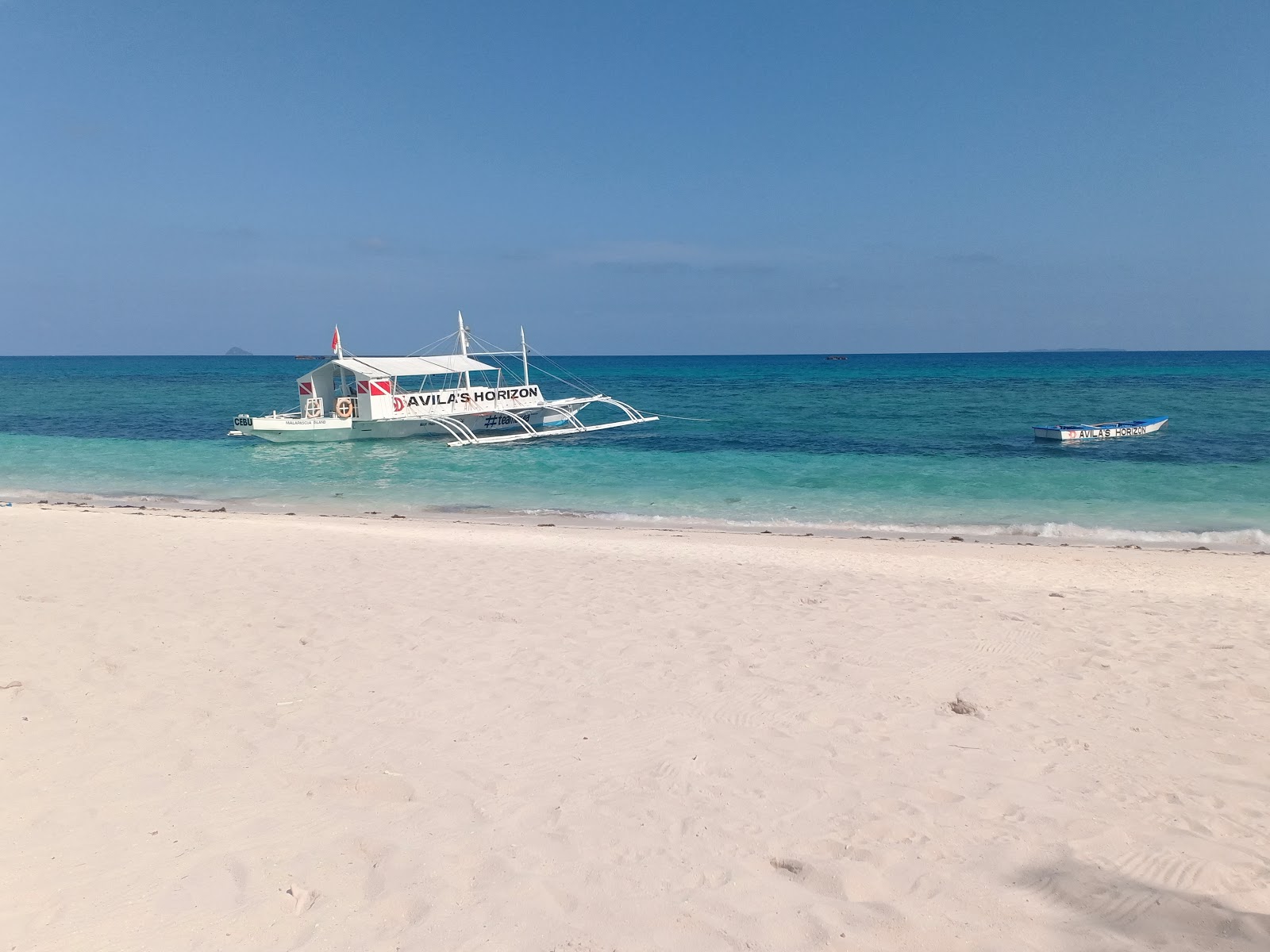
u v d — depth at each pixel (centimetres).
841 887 379
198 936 344
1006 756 531
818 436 3516
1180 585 1128
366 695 628
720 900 367
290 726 569
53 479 2519
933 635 802
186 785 483
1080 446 3034
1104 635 811
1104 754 535
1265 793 482
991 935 341
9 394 6712
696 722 584
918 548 1476
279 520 1766
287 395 6656
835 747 544
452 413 3650
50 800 461
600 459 2936
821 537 1639
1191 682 676
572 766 512
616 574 1070
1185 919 349
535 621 832
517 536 1521
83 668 672
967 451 2922
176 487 2420
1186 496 2066
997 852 410
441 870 393
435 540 1377
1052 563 1313
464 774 498
